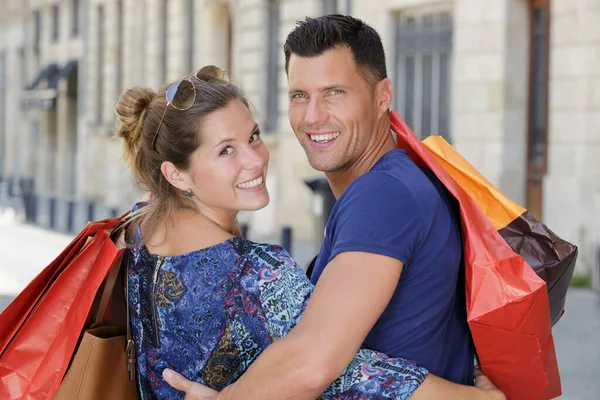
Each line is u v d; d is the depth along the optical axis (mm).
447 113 11164
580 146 9250
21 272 10211
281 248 1953
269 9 14094
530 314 1972
